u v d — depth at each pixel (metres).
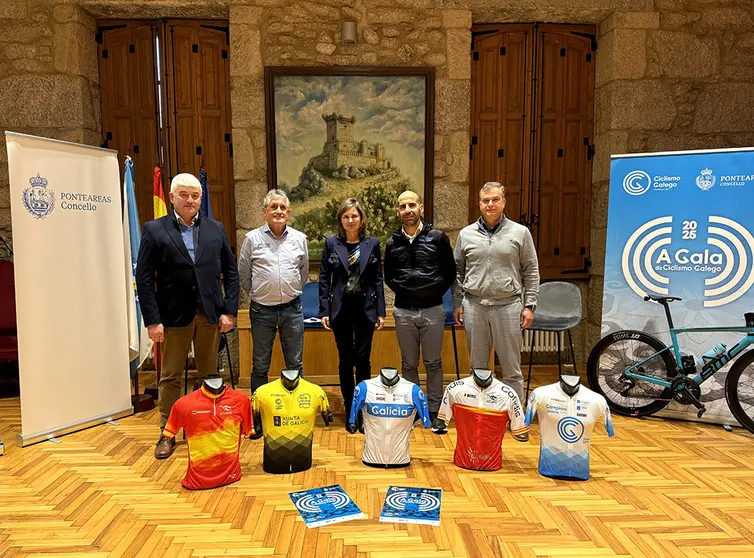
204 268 2.96
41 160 3.04
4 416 3.62
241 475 2.66
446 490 2.50
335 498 2.42
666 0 4.39
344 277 3.14
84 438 3.17
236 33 4.32
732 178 3.34
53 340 3.14
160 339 2.90
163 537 2.10
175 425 2.53
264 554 1.98
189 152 4.62
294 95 4.42
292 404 2.68
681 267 3.48
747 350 3.33
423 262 3.13
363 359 3.21
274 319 3.16
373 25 4.39
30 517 2.26
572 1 4.38
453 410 2.78
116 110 4.60
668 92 4.47
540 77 4.68
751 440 3.14
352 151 4.51
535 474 2.68
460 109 4.49
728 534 2.12
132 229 3.71
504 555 1.98
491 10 4.41
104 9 4.33
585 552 2.00
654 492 2.48
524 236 3.14
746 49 4.48
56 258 3.13
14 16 4.23
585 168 4.80
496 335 3.16
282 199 3.10
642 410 3.53
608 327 3.71
